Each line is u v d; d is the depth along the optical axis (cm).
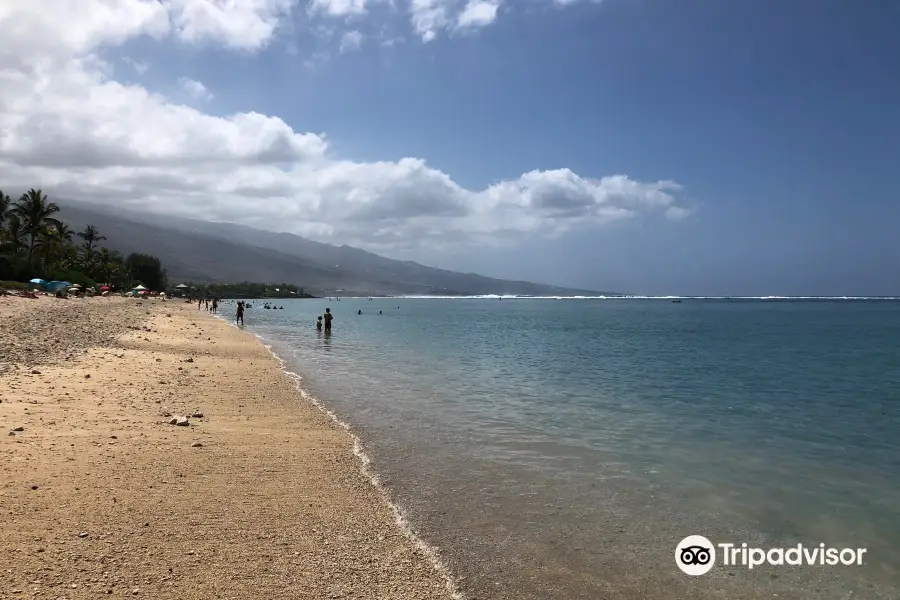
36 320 3397
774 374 2756
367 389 1861
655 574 650
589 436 1305
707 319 10425
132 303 8494
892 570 681
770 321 9612
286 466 945
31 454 864
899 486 1001
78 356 1991
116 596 504
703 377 2584
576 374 2550
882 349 4288
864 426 1537
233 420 1252
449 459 1068
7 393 1253
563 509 836
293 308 14625
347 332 5291
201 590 531
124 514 686
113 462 870
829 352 4028
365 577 596
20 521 634
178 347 2691
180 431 1105
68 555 569
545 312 14588
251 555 617
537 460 1089
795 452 1237
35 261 9325
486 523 771
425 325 7262
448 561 655
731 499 912
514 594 591
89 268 12156
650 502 883
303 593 548
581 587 613
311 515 746
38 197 9312
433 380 2147
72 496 720
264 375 2005
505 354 3428
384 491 872
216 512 723
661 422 1517
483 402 1703
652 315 12494
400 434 1247
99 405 1248
